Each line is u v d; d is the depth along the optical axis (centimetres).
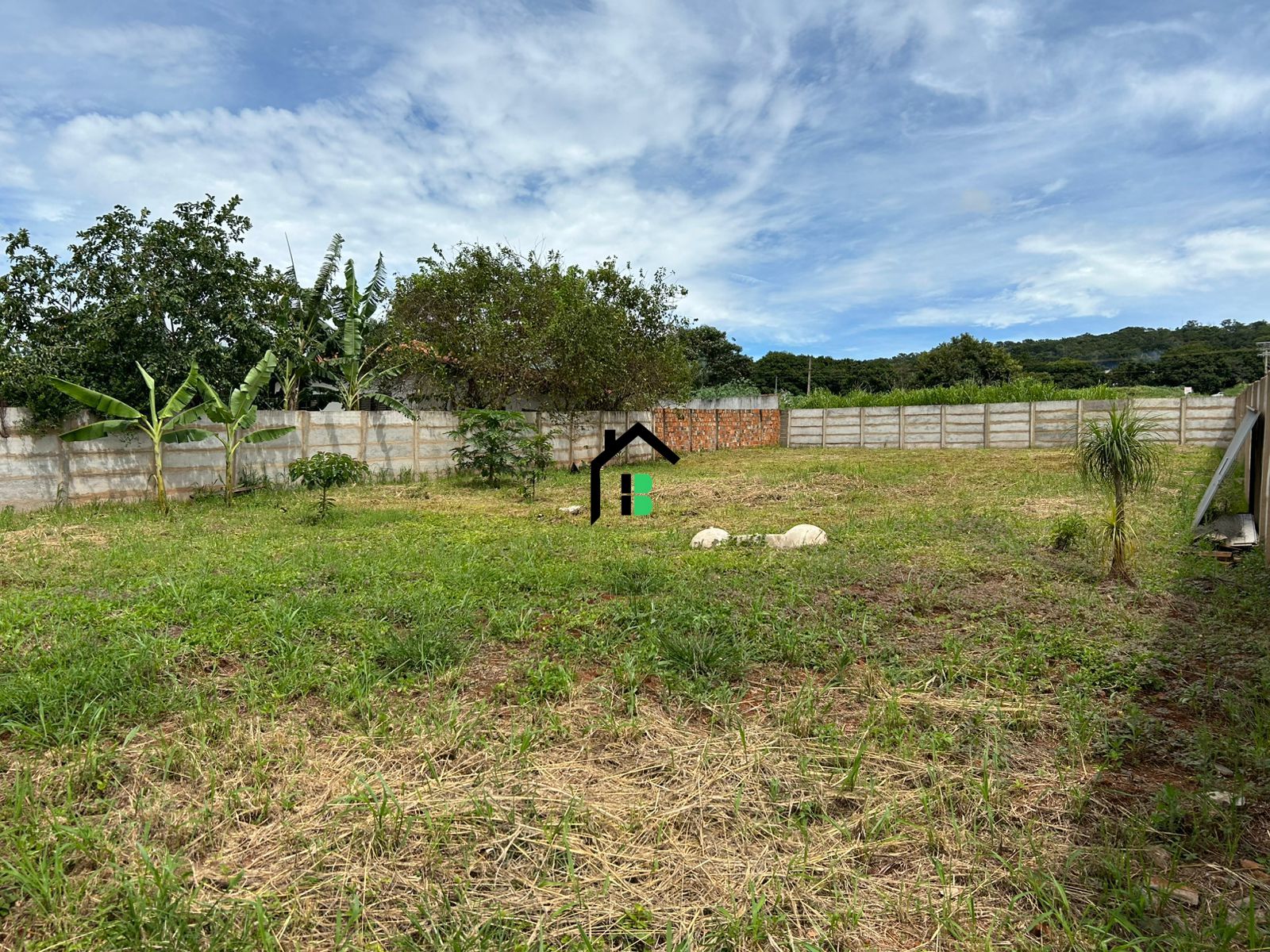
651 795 270
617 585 558
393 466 1428
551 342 1598
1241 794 261
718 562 638
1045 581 576
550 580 568
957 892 216
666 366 1925
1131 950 191
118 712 329
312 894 215
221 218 1159
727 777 281
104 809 259
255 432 1124
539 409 1766
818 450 2503
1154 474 574
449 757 298
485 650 426
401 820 245
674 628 448
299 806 261
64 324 1033
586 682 377
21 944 194
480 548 718
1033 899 212
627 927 203
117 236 1058
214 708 337
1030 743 313
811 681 369
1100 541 630
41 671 371
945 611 505
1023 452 2117
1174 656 402
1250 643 414
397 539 768
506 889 217
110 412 941
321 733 320
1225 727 321
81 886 213
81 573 605
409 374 1720
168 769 280
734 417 2519
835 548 698
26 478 948
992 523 832
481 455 1388
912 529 805
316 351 1527
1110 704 348
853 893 216
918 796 266
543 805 262
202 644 418
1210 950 188
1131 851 232
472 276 1614
